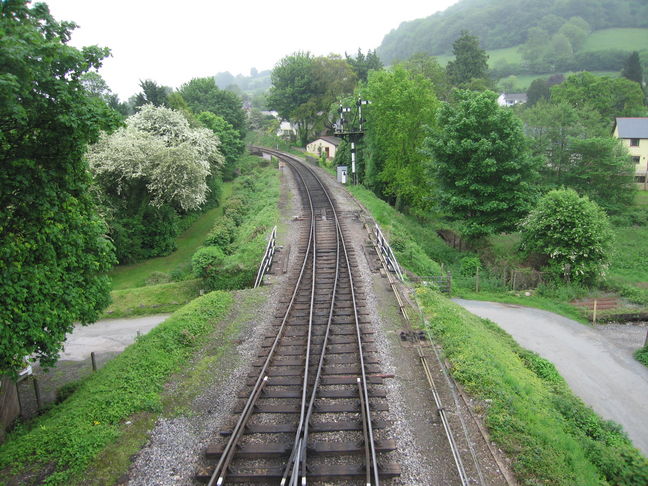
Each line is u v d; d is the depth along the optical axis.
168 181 28.06
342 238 24.47
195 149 31.55
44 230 9.70
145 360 12.25
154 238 30.47
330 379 11.10
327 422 9.43
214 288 20.89
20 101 8.23
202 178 30.53
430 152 27.81
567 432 10.57
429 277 21.97
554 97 61.62
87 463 8.47
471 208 27.05
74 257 10.79
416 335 13.42
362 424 9.30
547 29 135.62
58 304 10.34
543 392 12.65
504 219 26.84
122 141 27.59
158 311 21.02
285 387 10.90
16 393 12.06
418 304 15.85
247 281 20.55
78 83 9.10
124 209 29.27
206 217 39.97
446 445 8.77
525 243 25.50
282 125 96.50
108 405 10.32
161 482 8.05
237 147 57.50
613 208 38.31
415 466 8.18
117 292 22.27
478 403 10.09
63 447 8.87
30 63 7.80
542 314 20.36
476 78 68.56
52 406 12.40
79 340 18.34
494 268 25.41
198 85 69.00
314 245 23.44
